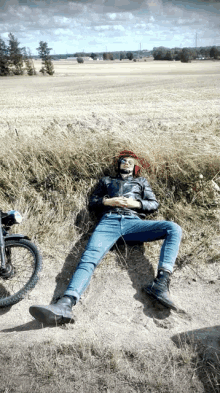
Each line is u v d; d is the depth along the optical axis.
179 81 31.56
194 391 2.04
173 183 4.41
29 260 3.46
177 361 2.25
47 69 71.00
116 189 3.77
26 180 4.72
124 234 3.34
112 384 2.10
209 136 4.95
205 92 19.17
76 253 3.60
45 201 4.39
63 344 2.45
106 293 3.02
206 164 4.48
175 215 3.92
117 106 15.11
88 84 35.53
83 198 4.32
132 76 46.75
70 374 2.19
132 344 2.42
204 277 3.10
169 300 2.67
